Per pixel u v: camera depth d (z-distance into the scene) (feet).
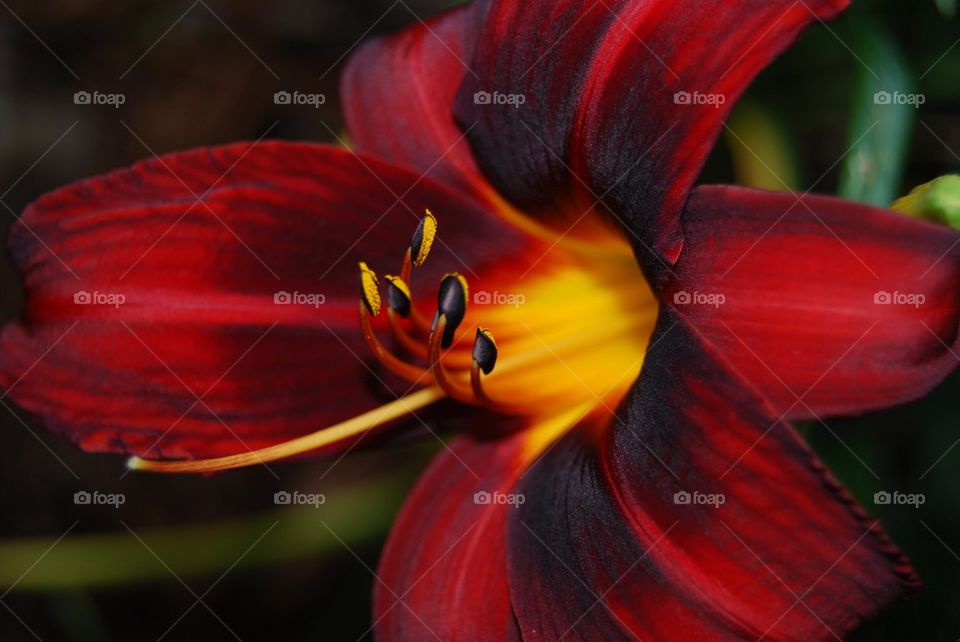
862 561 0.65
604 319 0.82
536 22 0.75
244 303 0.79
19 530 1.11
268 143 0.78
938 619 0.92
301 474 1.14
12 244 0.78
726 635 0.68
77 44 1.25
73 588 1.02
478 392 0.78
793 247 0.69
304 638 1.08
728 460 0.66
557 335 0.82
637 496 0.70
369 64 0.84
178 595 1.12
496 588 0.77
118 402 0.77
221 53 1.25
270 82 1.24
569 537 0.74
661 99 0.70
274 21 1.25
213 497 1.14
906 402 0.68
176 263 0.78
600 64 0.72
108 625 1.11
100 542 1.02
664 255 0.70
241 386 0.78
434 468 0.80
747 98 0.95
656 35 0.71
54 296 0.77
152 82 1.25
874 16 0.89
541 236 0.82
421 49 0.83
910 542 0.94
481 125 0.79
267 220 0.79
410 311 0.77
